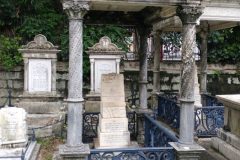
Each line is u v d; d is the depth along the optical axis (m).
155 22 8.59
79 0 5.91
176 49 16.48
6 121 8.20
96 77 12.93
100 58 12.92
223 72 16.30
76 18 5.98
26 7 15.00
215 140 8.49
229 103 7.92
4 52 14.02
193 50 6.43
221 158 7.77
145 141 8.55
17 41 14.28
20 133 8.30
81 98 6.09
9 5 14.51
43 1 14.96
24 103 10.91
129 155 6.16
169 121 11.43
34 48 11.35
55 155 8.49
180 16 6.50
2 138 8.14
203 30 13.08
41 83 11.42
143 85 9.47
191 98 6.43
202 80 13.41
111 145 8.21
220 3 10.53
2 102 14.03
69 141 6.04
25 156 7.77
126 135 8.30
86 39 14.45
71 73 6.04
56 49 11.52
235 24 11.41
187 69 6.43
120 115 8.34
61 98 14.16
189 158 6.21
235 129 7.79
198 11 6.37
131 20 9.28
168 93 14.41
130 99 15.19
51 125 10.23
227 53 16.16
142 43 9.36
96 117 9.60
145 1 6.31
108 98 8.38
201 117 10.24
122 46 15.03
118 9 8.70
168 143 6.57
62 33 14.80
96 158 6.05
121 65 15.13
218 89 16.23
